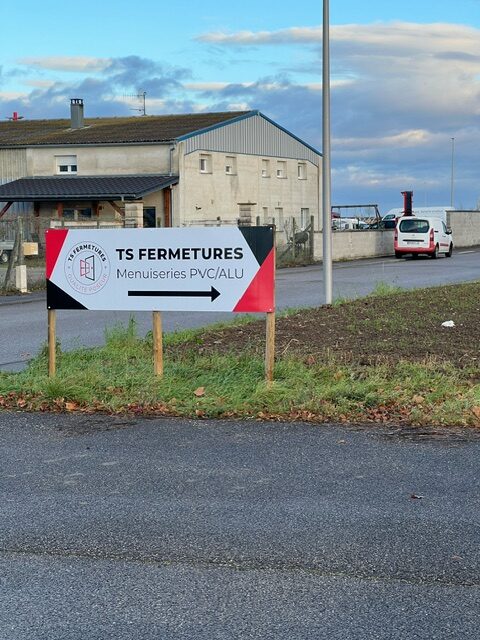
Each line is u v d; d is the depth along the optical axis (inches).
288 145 2169.0
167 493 241.4
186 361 415.8
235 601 173.3
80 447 291.0
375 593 175.9
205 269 372.5
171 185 1766.7
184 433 307.4
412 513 221.9
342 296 829.2
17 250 992.2
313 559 193.5
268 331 366.0
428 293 754.2
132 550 200.4
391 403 339.6
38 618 167.0
